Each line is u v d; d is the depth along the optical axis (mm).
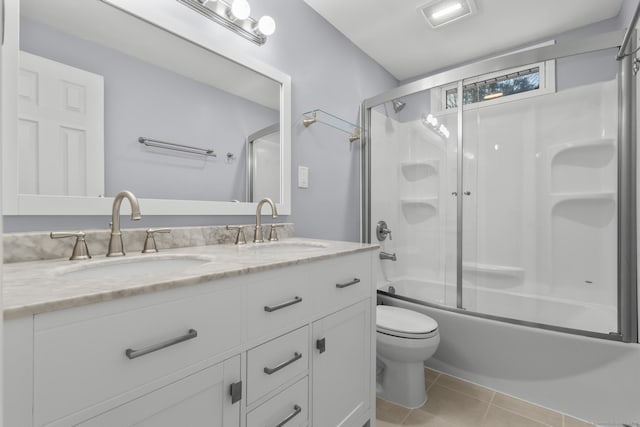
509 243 2324
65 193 1005
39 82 960
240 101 1516
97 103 1078
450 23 2117
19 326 491
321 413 1087
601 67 1758
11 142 908
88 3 1067
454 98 2219
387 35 2252
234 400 795
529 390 1657
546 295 2182
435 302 2162
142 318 634
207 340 743
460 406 1631
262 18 1479
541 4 1931
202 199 1371
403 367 1660
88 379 564
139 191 1179
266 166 1635
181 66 1304
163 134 1246
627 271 1500
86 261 917
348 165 2264
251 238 1526
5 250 880
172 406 683
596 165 2053
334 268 1146
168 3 1256
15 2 915
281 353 932
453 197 2273
